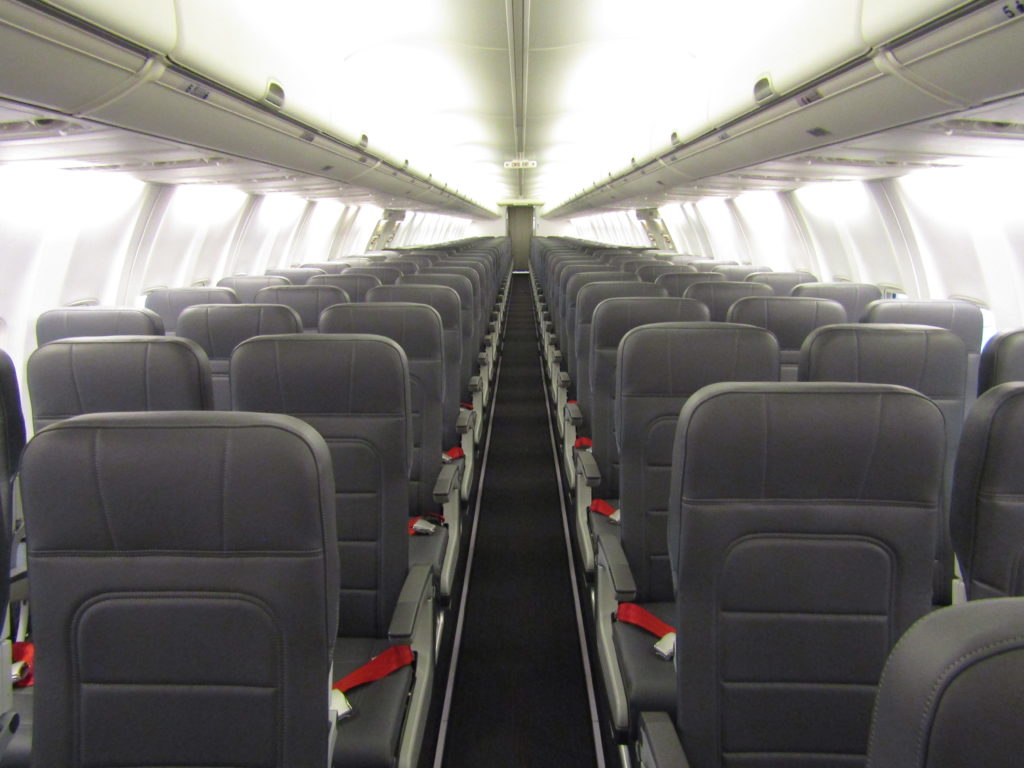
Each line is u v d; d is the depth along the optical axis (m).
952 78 2.57
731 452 1.41
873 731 0.57
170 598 1.24
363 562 2.19
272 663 1.25
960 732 0.52
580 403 4.22
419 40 4.78
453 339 3.94
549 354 6.77
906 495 1.42
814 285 4.77
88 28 2.18
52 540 1.23
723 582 1.47
